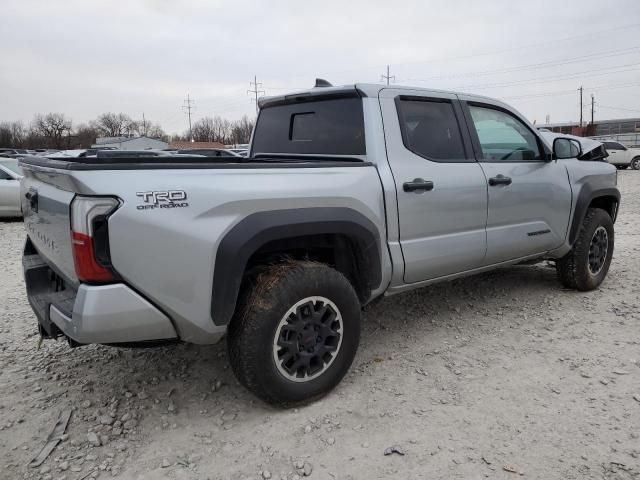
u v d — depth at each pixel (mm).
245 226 2736
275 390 2898
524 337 4051
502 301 4922
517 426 2826
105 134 99688
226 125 98188
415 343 3977
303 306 2967
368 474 2473
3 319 4602
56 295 2943
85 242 2408
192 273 2617
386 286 3531
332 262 3439
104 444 2734
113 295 2461
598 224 5055
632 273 5855
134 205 2451
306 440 2746
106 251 2438
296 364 2969
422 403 3088
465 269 4070
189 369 3592
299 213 2918
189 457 2619
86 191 2375
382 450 2648
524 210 4375
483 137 4191
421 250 3621
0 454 2648
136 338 2600
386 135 3521
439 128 3875
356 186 3219
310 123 3932
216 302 2695
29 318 4633
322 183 3062
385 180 3404
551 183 4594
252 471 2510
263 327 2801
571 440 2691
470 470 2480
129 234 2443
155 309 2576
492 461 2539
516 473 2451
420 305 4840
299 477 2465
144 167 2529
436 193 3666
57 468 2539
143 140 63594
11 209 10859
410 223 3545
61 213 2607
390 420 2914
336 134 3705
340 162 3256
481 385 3289
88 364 3680
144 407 3102
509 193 4211
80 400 3178
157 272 2531
